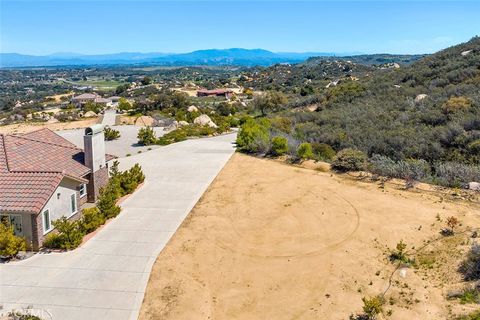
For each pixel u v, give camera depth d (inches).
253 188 829.2
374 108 1401.3
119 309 429.7
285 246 572.4
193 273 505.0
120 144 1366.9
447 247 540.4
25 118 2285.9
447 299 428.5
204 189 836.0
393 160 951.0
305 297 448.1
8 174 607.8
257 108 2331.4
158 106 2299.5
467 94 1236.5
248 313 423.8
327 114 1491.1
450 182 780.0
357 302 434.9
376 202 714.8
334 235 598.5
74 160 730.8
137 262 531.2
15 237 546.0
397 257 525.7
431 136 987.3
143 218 683.4
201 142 1373.0
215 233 620.7
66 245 564.1
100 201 681.6
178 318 415.8
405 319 399.5
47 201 572.7
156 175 945.5
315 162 991.0
